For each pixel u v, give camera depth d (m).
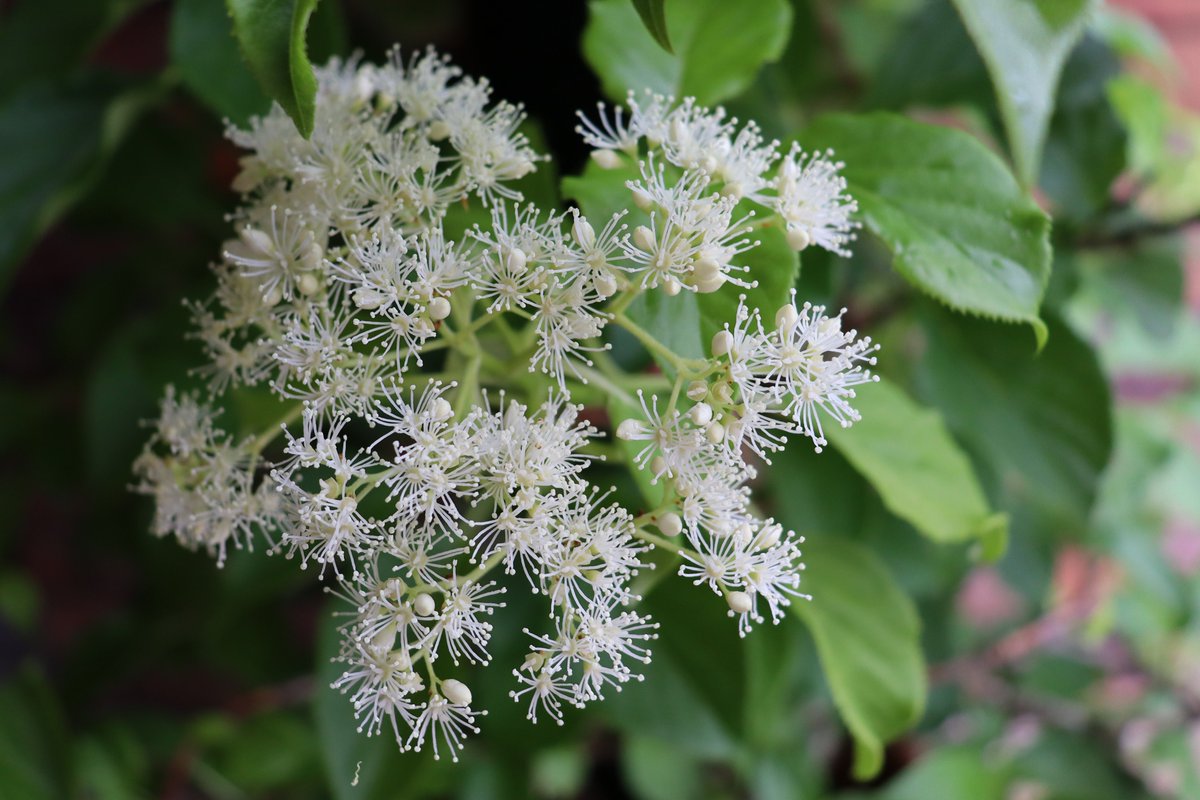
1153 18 0.60
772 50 0.36
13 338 0.57
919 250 0.33
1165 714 0.57
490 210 0.33
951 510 0.37
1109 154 0.41
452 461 0.31
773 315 0.31
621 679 0.31
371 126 0.32
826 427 0.36
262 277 0.32
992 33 0.32
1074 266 0.43
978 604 0.61
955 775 0.50
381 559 0.32
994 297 0.33
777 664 0.39
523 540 0.31
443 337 0.33
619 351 0.39
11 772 0.40
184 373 0.43
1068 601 0.58
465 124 0.32
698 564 0.33
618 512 0.31
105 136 0.40
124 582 0.61
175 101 0.45
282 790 0.50
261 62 0.31
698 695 0.39
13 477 0.53
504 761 0.45
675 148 0.32
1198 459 0.60
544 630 0.39
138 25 0.54
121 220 0.47
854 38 0.46
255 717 0.49
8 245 0.40
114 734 0.46
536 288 0.31
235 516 0.32
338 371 0.31
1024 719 0.56
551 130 0.40
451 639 0.31
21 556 0.60
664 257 0.31
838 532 0.41
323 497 0.31
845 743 0.52
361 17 0.47
